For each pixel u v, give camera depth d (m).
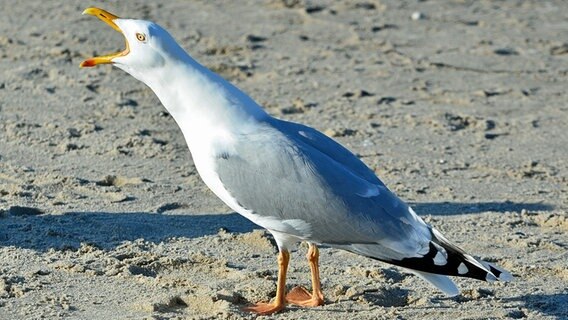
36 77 19.03
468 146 16.36
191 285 10.52
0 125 16.28
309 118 17.53
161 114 17.33
